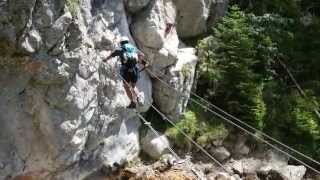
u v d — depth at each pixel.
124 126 13.82
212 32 16.75
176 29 15.66
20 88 11.34
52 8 10.66
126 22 13.73
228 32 15.65
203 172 14.45
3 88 11.28
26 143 11.73
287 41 18.23
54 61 11.09
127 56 12.17
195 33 16.20
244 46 15.48
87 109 12.20
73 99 11.67
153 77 14.52
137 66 12.51
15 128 11.54
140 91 13.93
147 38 14.02
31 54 10.86
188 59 15.22
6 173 11.51
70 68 11.41
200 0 15.59
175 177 13.62
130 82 12.39
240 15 16.33
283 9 19.19
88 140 12.70
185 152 14.81
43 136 11.80
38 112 11.59
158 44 14.12
